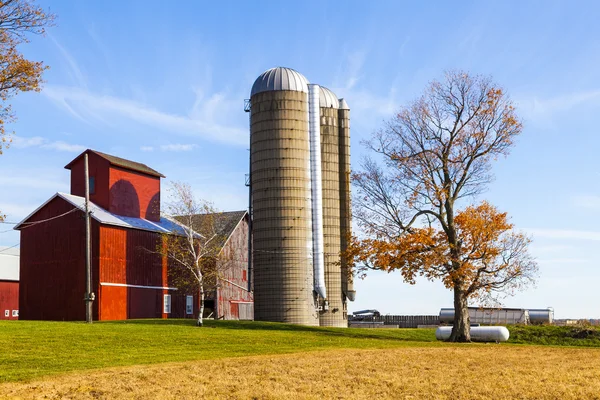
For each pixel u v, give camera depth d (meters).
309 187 70.69
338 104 76.12
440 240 52.91
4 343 37.47
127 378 27.86
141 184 72.94
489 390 26.17
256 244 70.38
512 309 90.19
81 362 32.38
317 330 60.16
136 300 67.44
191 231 62.06
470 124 55.62
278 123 70.25
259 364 33.00
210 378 28.30
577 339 62.50
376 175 55.75
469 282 53.84
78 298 64.62
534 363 35.53
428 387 26.88
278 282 68.94
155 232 70.56
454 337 55.03
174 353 37.25
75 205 65.62
